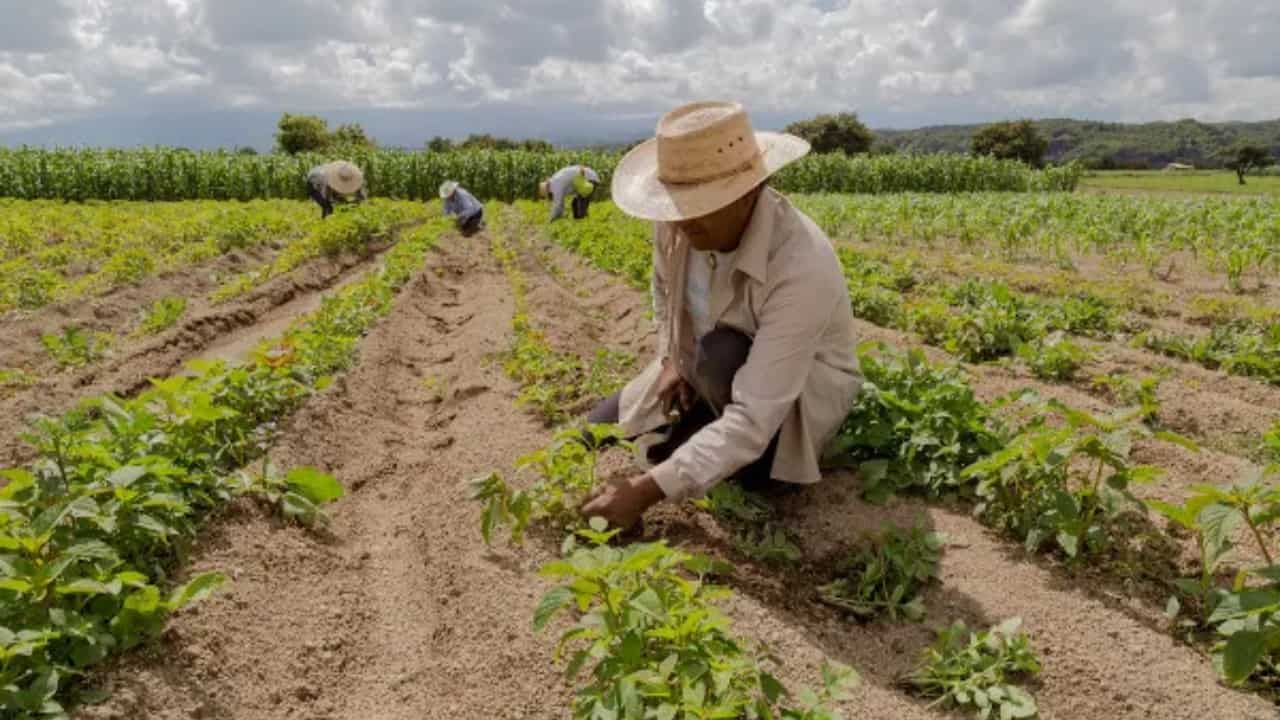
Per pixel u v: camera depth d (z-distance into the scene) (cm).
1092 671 288
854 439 424
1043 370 619
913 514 391
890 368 462
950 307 863
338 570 363
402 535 400
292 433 471
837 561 363
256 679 286
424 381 666
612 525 341
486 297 1056
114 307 921
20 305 892
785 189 3666
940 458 414
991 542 370
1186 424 524
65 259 1191
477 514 398
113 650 274
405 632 325
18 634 249
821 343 381
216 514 364
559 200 1800
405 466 481
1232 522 292
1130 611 322
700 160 318
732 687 242
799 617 328
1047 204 1792
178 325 811
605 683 235
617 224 1570
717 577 344
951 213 1700
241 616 310
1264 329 756
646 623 241
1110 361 657
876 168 3694
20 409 574
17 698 238
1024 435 373
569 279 1177
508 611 321
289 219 1650
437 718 275
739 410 333
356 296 855
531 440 484
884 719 265
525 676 287
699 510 394
